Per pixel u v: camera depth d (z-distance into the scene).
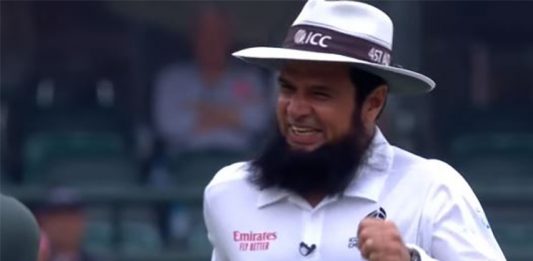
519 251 27.39
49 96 29.95
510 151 29.75
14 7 29.98
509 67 29.30
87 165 29.48
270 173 12.08
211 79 29.92
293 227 12.06
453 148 29.05
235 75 29.98
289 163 11.95
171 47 29.64
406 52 27.16
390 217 11.90
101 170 29.44
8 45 29.69
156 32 29.56
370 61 11.86
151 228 27.69
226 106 30.06
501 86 29.45
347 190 11.94
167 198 27.66
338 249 11.88
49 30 29.77
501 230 27.61
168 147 29.83
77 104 30.00
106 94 29.88
